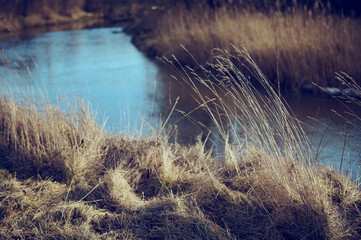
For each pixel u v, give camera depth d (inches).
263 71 330.6
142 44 652.7
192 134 239.6
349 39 327.0
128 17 1337.4
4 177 163.9
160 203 136.5
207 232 120.1
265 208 131.9
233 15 491.8
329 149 204.1
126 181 153.5
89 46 699.4
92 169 167.0
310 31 357.4
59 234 123.0
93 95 354.6
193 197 142.4
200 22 520.7
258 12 482.6
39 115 201.9
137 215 130.8
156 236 120.6
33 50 651.5
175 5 644.7
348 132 227.5
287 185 132.0
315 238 119.4
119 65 504.1
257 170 156.8
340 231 119.8
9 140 195.5
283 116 144.4
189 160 176.4
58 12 1327.5
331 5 443.8
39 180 163.0
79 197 146.6
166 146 182.4
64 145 179.2
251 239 120.3
